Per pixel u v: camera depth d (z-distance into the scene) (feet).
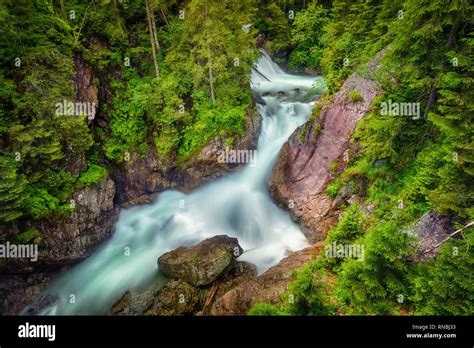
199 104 56.18
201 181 55.52
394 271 24.93
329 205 41.96
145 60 60.08
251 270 37.99
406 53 32.96
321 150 45.09
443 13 28.96
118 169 53.06
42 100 40.09
